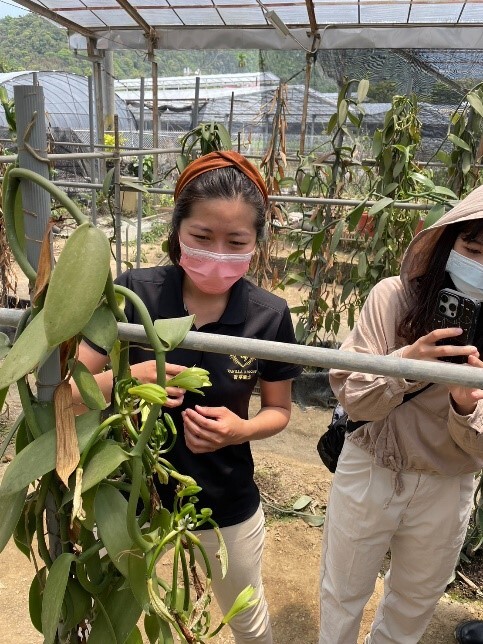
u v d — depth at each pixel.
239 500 1.17
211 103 11.82
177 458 1.12
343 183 3.13
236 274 1.05
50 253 0.59
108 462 0.56
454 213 1.00
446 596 1.91
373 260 3.12
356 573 1.28
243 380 1.14
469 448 1.04
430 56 5.67
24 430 0.64
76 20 5.36
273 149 3.55
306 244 3.21
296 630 1.80
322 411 3.31
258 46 5.22
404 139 2.88
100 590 0.65
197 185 0.99
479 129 2.71
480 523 1.87
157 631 0.70
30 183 0.58
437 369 0.59
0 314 0.64
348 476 1.24
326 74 6.11
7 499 0.59
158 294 1.13
